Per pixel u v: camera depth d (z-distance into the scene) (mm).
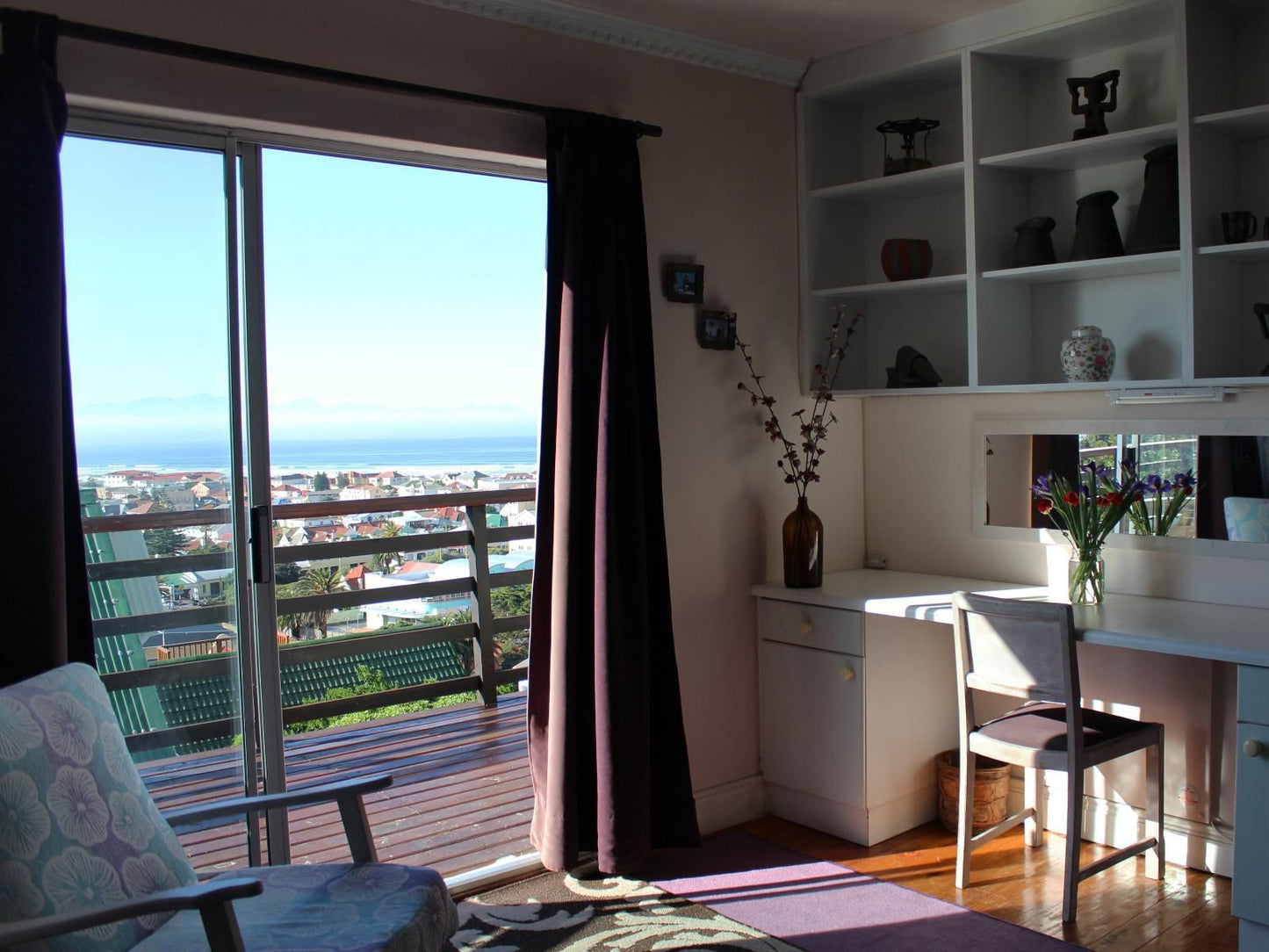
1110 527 2996
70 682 2059
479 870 3092
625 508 3053
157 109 2428
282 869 2213
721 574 3527
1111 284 3234
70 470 2260
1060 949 2617
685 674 3436
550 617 3088
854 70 3520
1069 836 2752
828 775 3398
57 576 2146
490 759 4188
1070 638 2684
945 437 3650
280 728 2727
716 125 3479
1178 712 3107
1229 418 2941
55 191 2166
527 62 3020
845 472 3857
